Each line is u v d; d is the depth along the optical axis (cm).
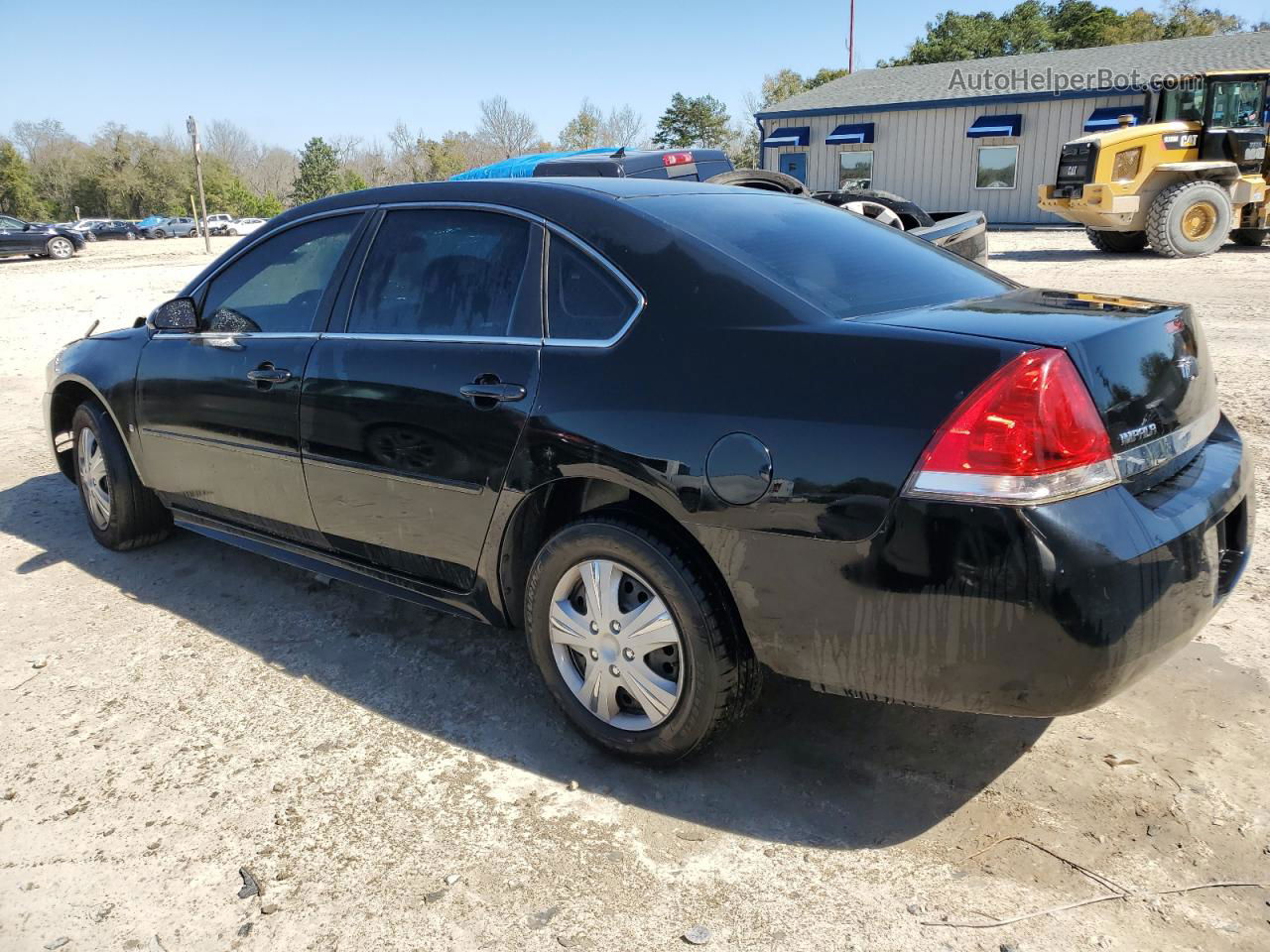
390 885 237
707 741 264
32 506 541
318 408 332
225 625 382
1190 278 1334
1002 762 275
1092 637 206
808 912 223
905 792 264
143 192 8781
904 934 215
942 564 212
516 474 276
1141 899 222
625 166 909
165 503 429
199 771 285
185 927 226
